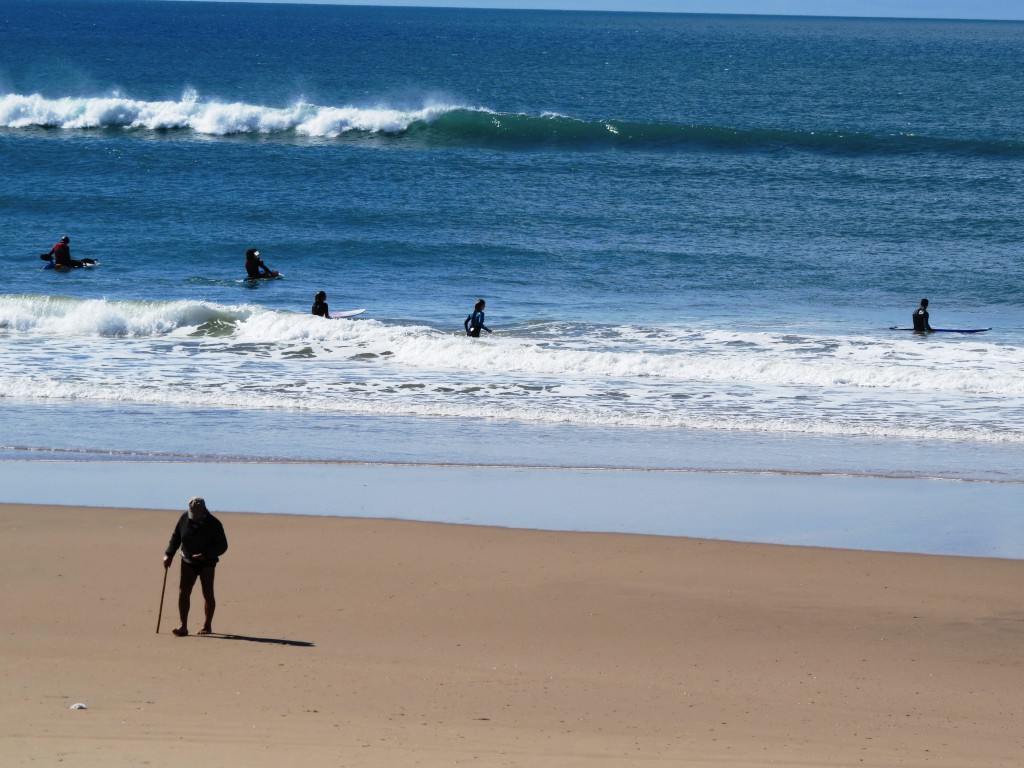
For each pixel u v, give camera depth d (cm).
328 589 4481
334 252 13225
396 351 9081
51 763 2781
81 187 16125
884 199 16488
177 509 5469
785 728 3278
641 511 5584
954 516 5544
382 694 3456
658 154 19750
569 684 3606
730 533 5278
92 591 4416
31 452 6469
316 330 9562
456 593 4456
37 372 8281
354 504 5631
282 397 7781
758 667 3809
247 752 2905
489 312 10800
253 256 12025
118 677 3531
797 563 4844
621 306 11150
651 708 3412
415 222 14662
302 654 3812
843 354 9094
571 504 5684
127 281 11775
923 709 3472
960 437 7000
